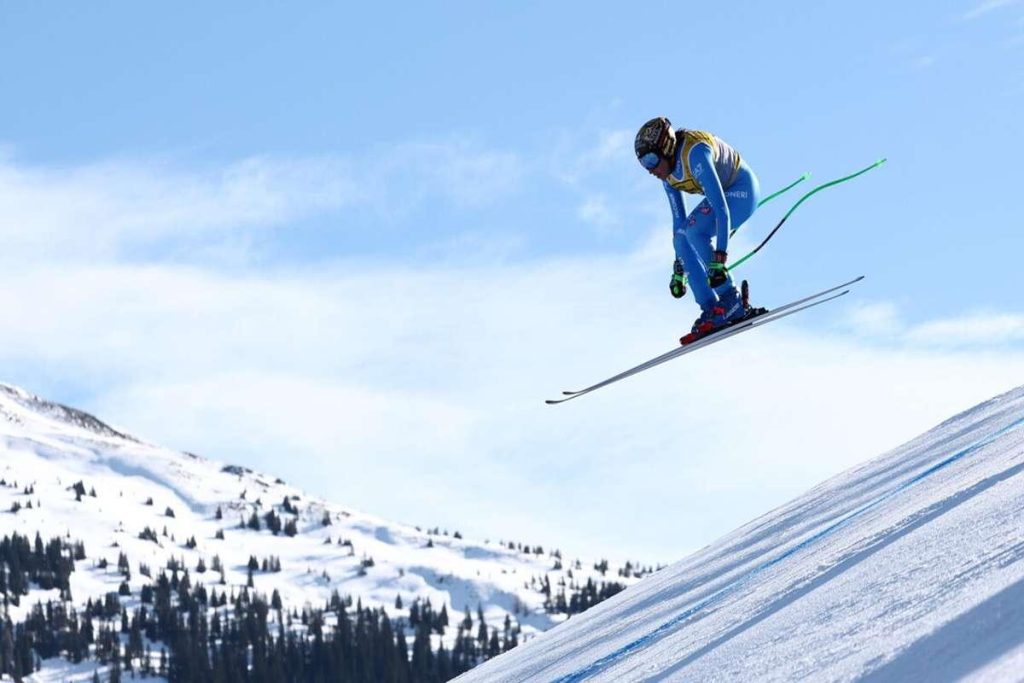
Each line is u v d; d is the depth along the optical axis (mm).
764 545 21453
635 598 25922
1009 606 6148
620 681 13398
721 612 14234
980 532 8938
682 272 19766
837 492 24219
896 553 10203
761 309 18438
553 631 31531
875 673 6527
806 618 9586
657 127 18578
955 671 5773
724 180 18766
